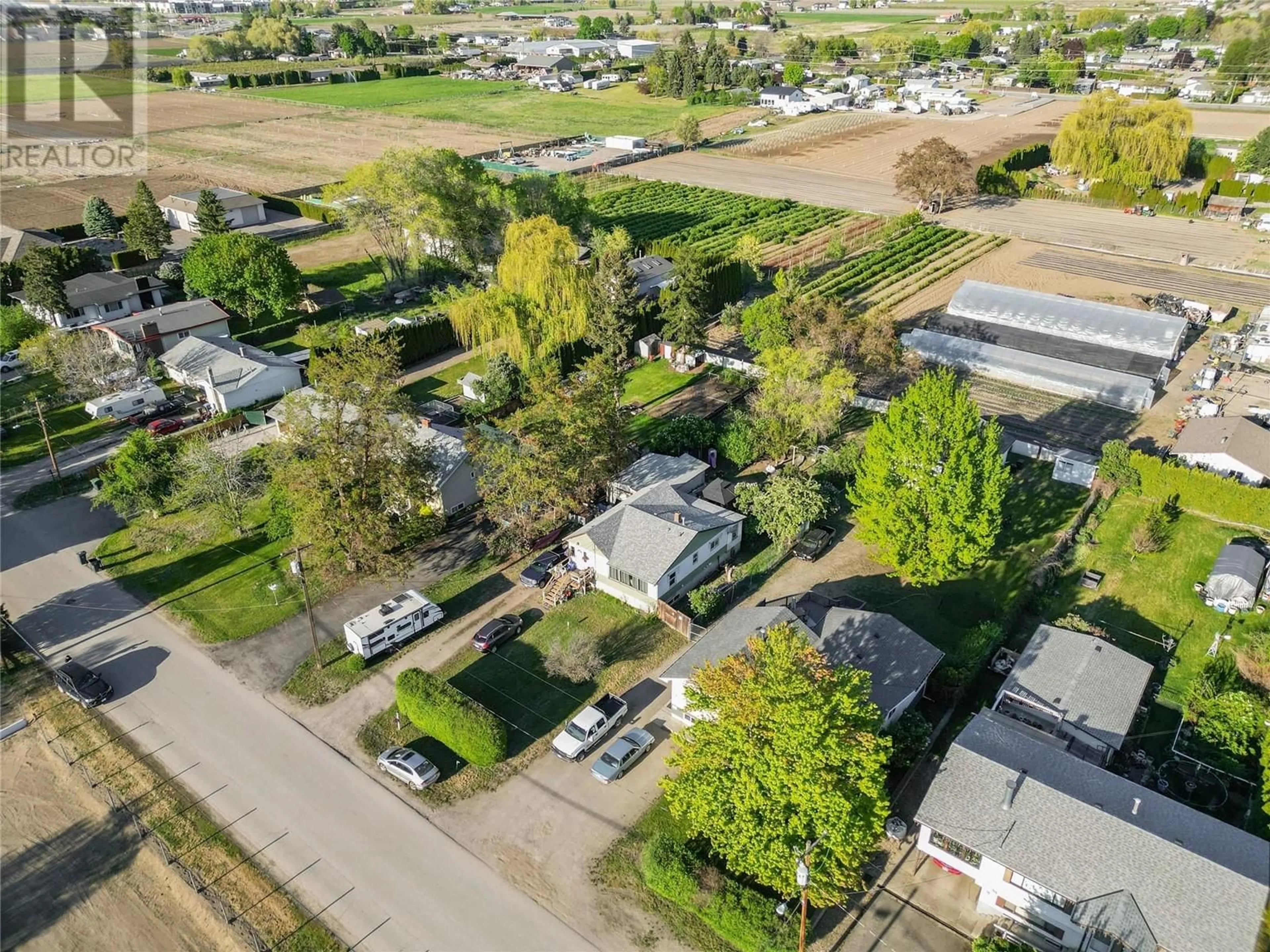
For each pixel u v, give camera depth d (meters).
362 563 55.66
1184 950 31.16
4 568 60.19
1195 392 80.69
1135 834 34.44
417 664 51.25
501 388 77.75
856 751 34.59
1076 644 47.22
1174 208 132.38
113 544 62.62
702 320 92.25
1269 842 35.00
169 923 37.44
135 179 162.50
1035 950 34.38
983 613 53.75
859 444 70.00
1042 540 60.53
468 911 37.41
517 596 56.72
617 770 43.34
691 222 133.38
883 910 36.84
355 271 117.19
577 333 84.31
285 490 56.66
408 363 91.12
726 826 35.62
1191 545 59.50
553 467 57.91
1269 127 158.88
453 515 65.00
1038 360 83.56
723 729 36.06
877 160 170.25
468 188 103.69
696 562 55.91
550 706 48.09
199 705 48.66
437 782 43.78
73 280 101.62
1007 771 37.56
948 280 109.44
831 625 49.03
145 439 65.19
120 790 43.59
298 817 41.94
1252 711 42.19
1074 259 115.25
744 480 67.94
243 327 97.81
